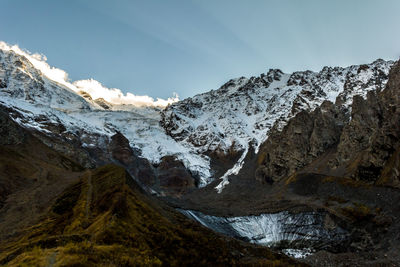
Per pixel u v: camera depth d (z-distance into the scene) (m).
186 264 35.28
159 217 49.97
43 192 82.56
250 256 47.62
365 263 59.25
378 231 74.44
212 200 168.25
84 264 25.22
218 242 48.09
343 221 87.06
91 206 54.97
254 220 107.12
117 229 37.56
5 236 50.56
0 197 73.56
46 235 44.59
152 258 32.75
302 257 73.12
